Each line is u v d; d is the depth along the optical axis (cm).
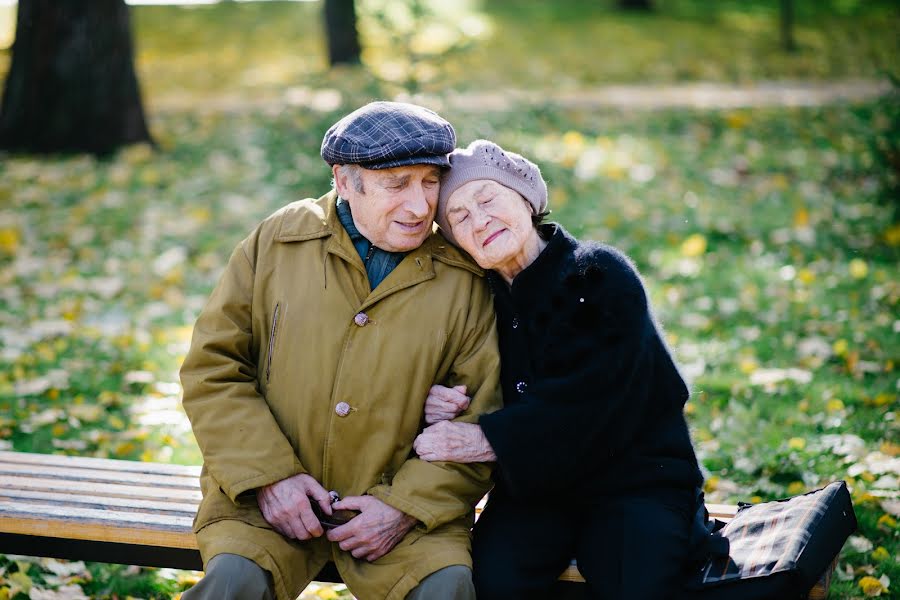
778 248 712
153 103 1352
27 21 1031
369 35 750
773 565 244
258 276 285
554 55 1761
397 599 259
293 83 1134
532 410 265
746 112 1211
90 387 499
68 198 866
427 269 279
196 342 283
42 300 628
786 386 479
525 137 919
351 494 275
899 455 408
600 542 268
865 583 327
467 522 279
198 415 276
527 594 262
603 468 278
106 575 347
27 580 333
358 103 743
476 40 761
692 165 958
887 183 798
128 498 298
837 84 1457
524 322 280
